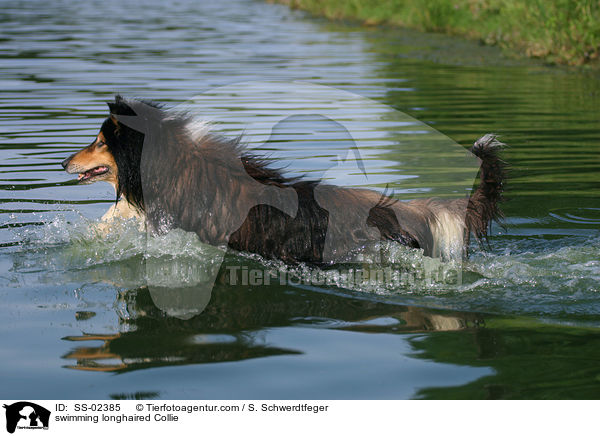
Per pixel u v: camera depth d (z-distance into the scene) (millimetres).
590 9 16906
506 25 19328
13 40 20906
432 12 22938
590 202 7207
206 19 28281
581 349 4145
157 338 4305
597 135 9969
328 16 28203
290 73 15148
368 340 4285
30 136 9977
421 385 3746
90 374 3865
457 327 4477
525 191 7559
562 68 16422
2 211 6926
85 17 28766
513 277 5332
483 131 10195
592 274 5379
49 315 4648
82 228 6336
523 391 3686
